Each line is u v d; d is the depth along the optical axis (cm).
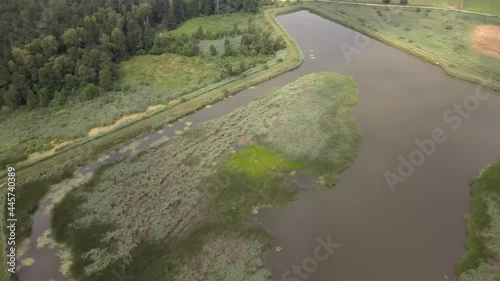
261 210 5394
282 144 6538
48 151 6469
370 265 4625
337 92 7950
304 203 5478
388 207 5384
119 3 10819
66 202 5544
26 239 5028
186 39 10231
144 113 7462
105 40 9119
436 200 5475
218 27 11444
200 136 6788
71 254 4838
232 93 8100
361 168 6059
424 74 8638
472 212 5253
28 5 10131
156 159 6266
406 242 4891
